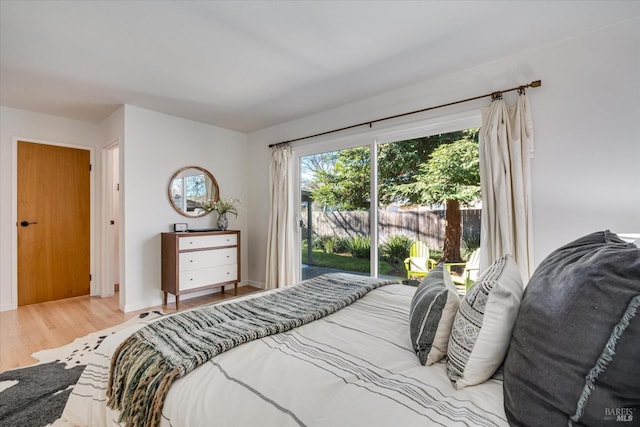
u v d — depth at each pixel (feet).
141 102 11.03
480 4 5.84
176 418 2.87
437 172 9.34
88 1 5.67
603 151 6.68
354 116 11.09
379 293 6.28
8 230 11.50
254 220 15.08
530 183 7.48
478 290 3.25
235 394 2.95
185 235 11.68
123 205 11.23
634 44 6.35
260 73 8.74
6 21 6.24
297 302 5.65
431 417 2.51
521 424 2.35
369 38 6.98
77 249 13.14
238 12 6.04
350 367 3.40
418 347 3.70
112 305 11.97
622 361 2.01
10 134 11.53
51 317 10.57
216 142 14.19
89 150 13.44
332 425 2.49
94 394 4.21
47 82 9.23
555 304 2.45
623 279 2.17
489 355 3.03
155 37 6.89
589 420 2.08
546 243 7.33
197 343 3.83
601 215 6.70
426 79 9.19
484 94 8.23
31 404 5.62
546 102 7.33
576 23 6.48
